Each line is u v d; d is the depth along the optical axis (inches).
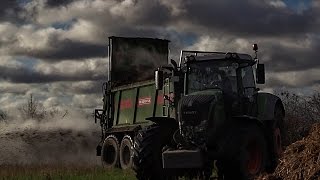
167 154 408.2
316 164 330.0
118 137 729.6
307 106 711.1
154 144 424.8
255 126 440.8
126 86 725.9
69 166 643.5
